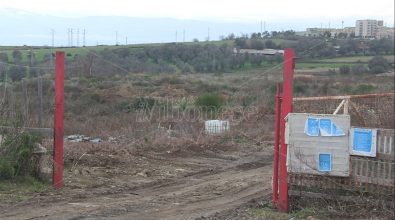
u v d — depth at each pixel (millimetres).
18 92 10602
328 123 7027
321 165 7066
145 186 10086
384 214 6816
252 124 20328
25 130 9477
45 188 8977
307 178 7309
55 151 9156
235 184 10570
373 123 10641
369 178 6938
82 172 10789
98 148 13602
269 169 13164
